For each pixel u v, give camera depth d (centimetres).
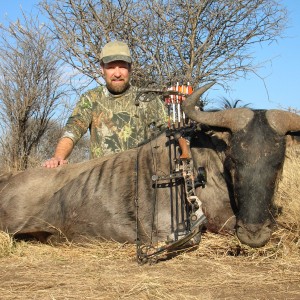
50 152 438
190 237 175
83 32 433
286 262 169
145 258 173
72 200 214
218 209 200
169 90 201
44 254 194
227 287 145
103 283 148
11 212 224
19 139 407
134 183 205
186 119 205
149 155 208
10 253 192
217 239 195
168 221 196
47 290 142
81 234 211
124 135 236
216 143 199
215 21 439
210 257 182
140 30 433
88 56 434
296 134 188
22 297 137
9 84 412
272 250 182
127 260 181
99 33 433
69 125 234
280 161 174
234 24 442
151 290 140
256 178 170
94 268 168
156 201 198
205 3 430
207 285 147
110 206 205
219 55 445
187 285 146
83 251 199
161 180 198
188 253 185
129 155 216
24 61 416
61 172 229
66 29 434
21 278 156
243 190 171
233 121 181
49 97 423
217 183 199
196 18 430
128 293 139
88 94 242
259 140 174
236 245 187
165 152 204
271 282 149
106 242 206
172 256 183
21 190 226
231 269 162
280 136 177
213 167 200
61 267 171
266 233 167
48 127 432
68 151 230
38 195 224
